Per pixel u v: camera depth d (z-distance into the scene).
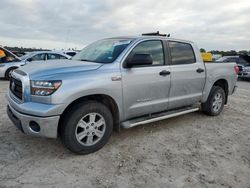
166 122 5.23
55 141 3.96
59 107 3.16
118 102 3.78
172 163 3.41
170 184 2.91
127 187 2.81
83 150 3.51
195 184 2.93
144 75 4.04
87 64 3.69
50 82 3.14
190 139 4.32
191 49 5.08
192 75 4.93
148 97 4.19
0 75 10.76
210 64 5.46
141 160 3.46
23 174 2.98
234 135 4.64
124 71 3.80
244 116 6.03
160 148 3.89
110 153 3.64
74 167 3.20
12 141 3.90
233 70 6.10
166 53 4.50
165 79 4.38
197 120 5.48
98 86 3.47
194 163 3.44
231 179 3.07
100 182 2.89
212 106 5.68
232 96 8.92
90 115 3.52
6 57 11.02
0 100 6.59
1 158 3.35
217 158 3.63
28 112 3.18
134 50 4.01
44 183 2.82
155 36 4.43
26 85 3.28
